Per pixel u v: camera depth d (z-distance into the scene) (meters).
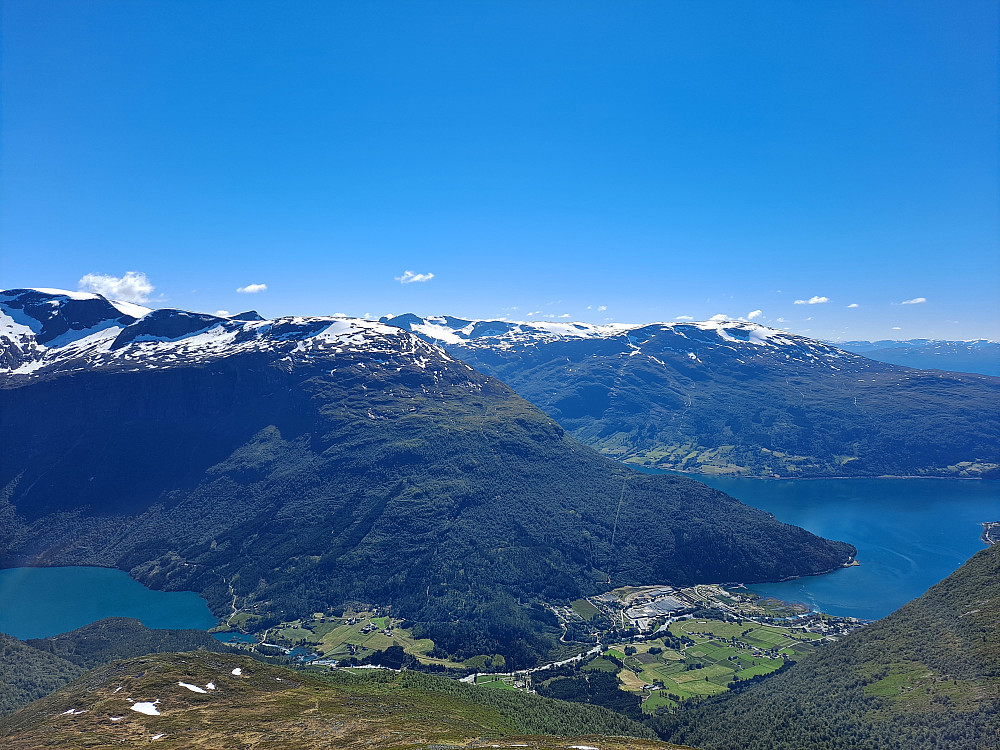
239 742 138.88
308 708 167.75
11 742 146.00
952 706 158.12
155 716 158.12
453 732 152.00
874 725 166.00
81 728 150.25
